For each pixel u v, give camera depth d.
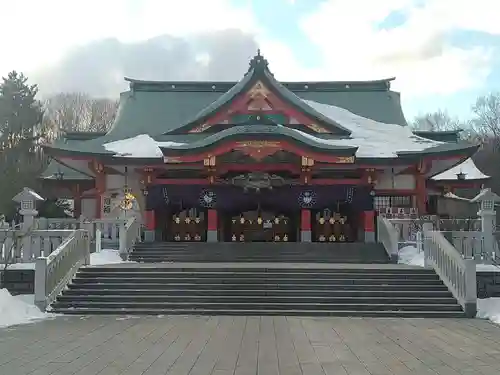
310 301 16.41
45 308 15.80
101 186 32.06
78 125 80.94
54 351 10.56
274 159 29.12
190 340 11.77
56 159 31.12
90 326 13.56
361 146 31.39
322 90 39.53
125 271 18.52
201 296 16.67
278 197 29.88
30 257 19.25
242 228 31.05
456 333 12.80
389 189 32.03
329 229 30.88
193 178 30.06
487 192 20.03
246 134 28.20
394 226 25.95
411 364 9.57
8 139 61.72
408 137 33.88
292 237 30.88
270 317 15.23
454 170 40.88
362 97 38.94
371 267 19.30
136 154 30.67
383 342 11.64
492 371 9.07
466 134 83.25
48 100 82.38
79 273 18.33
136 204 31.84
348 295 16.77
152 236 29.84
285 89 32.81
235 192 29.94
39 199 20.30
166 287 17.33
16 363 9.56
